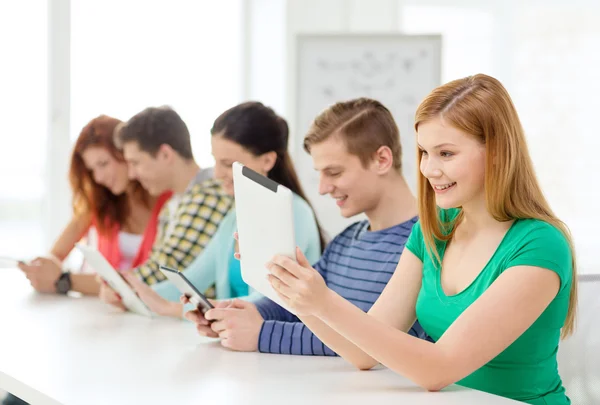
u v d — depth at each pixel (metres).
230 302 1.90
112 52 4.55
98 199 3.11
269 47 4.77
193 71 4.81
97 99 4.52
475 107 1.43
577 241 4.36
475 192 1.48
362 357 1.56
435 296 1.60
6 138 4.29
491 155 1.44
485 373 1.53
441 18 4.63
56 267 2.81
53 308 2.44
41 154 4.37
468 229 1.58
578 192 4.38
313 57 4.48
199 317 1.91
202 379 1.49
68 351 1.76
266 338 1.76
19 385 1.48
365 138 1.89
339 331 1.37
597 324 1.81
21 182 4.32
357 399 1.34
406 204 1.94
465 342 1.36
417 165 1.60
